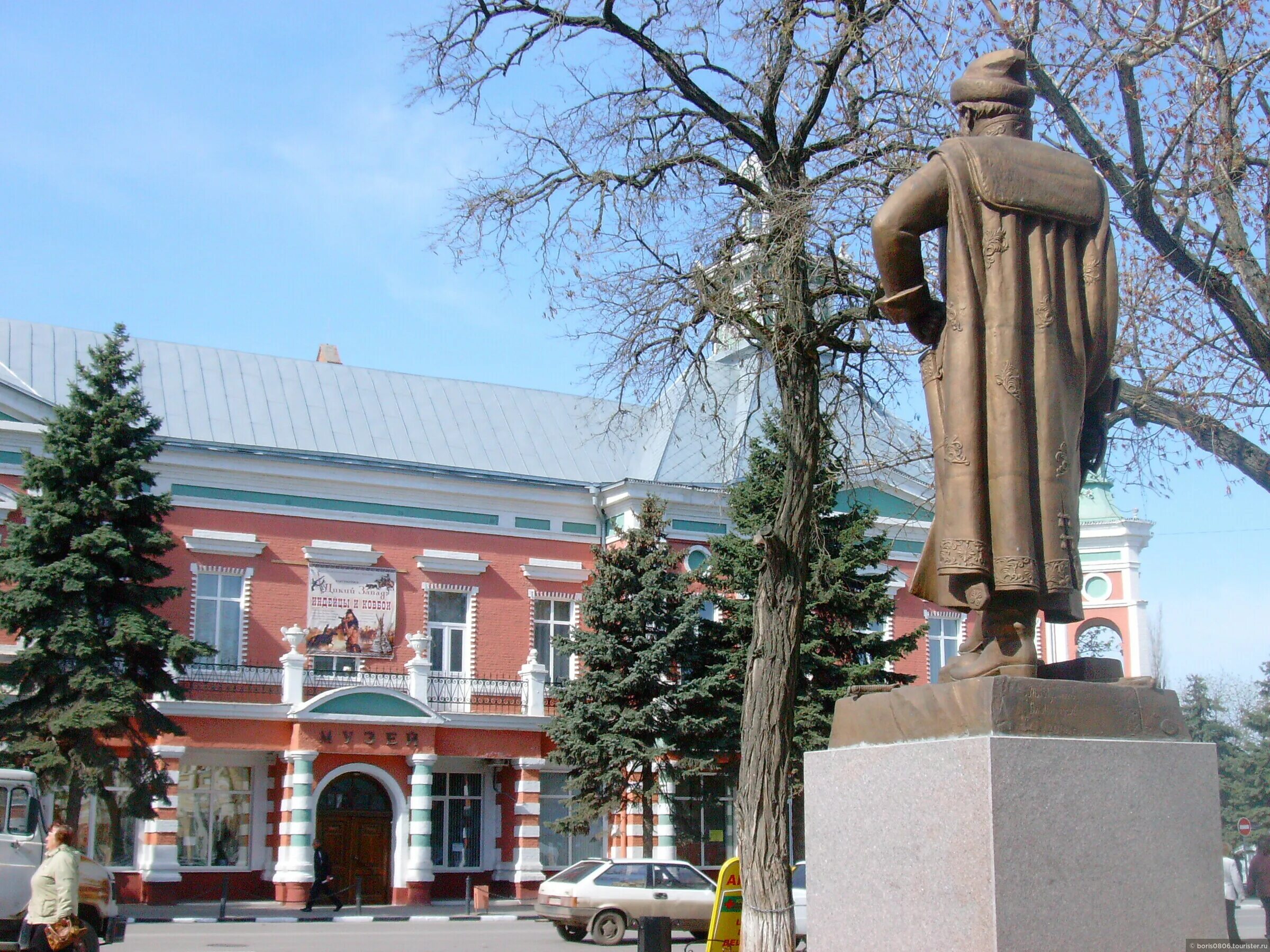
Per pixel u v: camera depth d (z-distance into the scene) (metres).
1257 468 14.78
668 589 31.94
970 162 5.69
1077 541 5.66
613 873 25.00
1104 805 5.16
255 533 36.28
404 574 37.84
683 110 16.84
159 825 32.62
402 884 34.31
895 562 41.09
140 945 21.72
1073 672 5.71
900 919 5.37
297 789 33.34
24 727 27.45
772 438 22.28
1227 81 13.73
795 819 29.77
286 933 25.59
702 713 31.62
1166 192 14.45
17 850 18.70
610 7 16.52
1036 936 4.95
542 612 39.59
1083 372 5.78
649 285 16.53
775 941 15.30
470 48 16.97
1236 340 15.22
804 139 16.12
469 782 37.62
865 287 15.73
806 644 29.80
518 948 23.00
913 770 5.38
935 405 5.83
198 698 34.16
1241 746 45.94
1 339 36.84
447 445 40.78
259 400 39.38
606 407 35.41
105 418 29.09
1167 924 5.16
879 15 15.16
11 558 28.19
